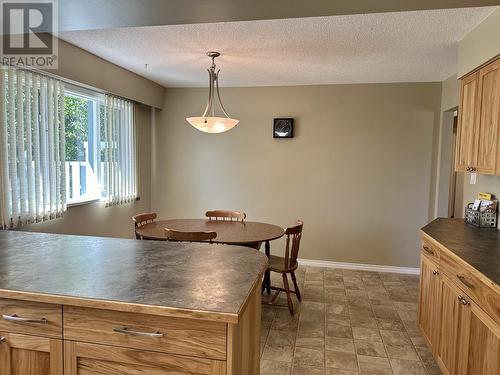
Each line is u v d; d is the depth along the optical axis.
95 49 3.23
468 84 2.76
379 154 4.49
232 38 2.88
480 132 2.54
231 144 4.86
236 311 1.19
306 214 4.72
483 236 2.45
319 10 1.93
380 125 4.46
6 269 1.58
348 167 4.57
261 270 1.63
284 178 4.75
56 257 1.78
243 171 4.86
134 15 2.04
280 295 3.69
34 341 1.37
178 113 4.98
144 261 1.72
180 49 3.18
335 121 4.57
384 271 4.53
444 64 3.54
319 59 3.43
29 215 2.93
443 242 2.27
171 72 4.07
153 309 1.22
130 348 1.30
